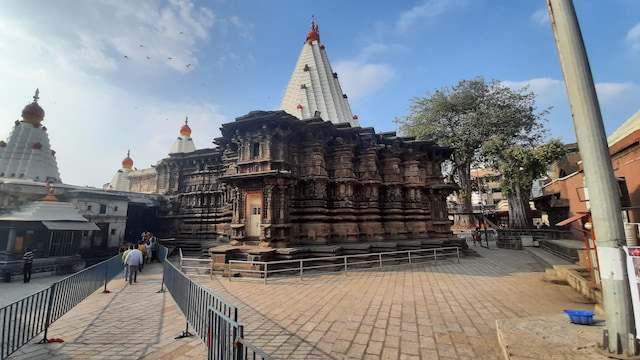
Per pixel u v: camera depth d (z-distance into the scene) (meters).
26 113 29.61
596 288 10.11
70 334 8.27
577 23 5.88
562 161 31.02
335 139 22.38
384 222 23.77
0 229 18.25
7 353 6.36
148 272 19.78
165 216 30.00
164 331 8.39
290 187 19.30
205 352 6.93
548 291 11.77
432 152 27.97
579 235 23.77
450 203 61.00
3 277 17.31
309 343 7.18
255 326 8.36
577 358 4.99
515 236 29.28
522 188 31.59
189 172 31.16
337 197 21.52
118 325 8.97
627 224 8.83
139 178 42.31
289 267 16.78
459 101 37.44
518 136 35.47
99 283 13.77
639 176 14.58
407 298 11.06
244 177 18.41
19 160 28.30
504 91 36.28
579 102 5.71
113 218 25.20
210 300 6.28
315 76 31.48
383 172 24.91
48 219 19.45
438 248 21.36
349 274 16.05
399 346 6.94
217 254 17.05
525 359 5.05
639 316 4.91
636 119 17.19
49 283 17.09
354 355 6.53
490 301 10.50
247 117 19.38
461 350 6.64
